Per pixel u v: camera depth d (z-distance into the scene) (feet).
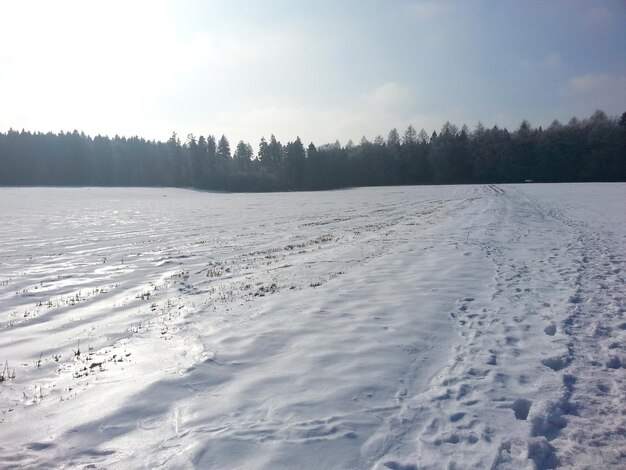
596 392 18.48
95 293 40.91
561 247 55.93
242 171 378.12
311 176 358.84
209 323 29.50
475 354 22.54
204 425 16.46
